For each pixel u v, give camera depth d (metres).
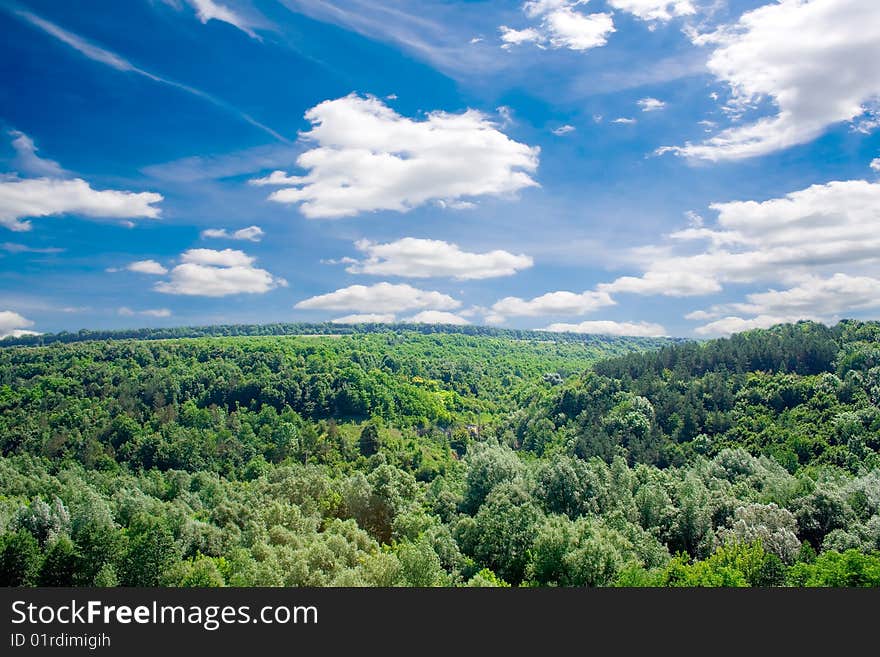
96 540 72.19
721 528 82.44
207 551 84.12
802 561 74.88
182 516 86.75
